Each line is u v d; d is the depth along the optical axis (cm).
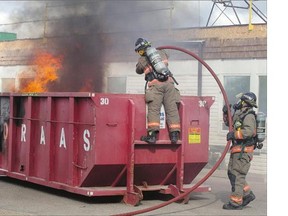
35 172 912
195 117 866
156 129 804
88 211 758
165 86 816
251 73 1453
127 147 804
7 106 991
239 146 796
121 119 801
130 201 805
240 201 798
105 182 822
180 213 764
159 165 834
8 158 978
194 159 865
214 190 999
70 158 823
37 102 911
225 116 832
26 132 930
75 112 820
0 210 750
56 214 733
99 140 783
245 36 1473
